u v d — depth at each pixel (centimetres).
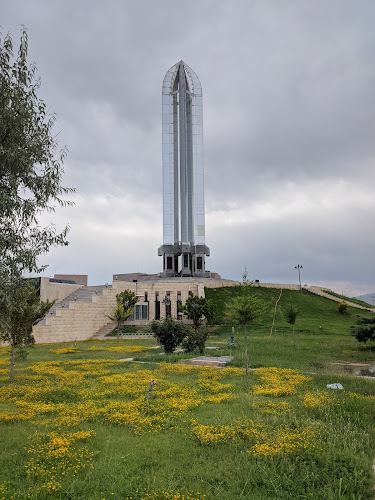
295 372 1853
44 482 655
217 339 3875
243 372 1883
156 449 809
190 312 4378
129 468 706
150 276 8700
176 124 7356
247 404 1201
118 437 895
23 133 933
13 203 890
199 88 7275
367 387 1459
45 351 3194
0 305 960
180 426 981
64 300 5328
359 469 688
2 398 1337
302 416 1029
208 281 6041
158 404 1203
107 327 4997
